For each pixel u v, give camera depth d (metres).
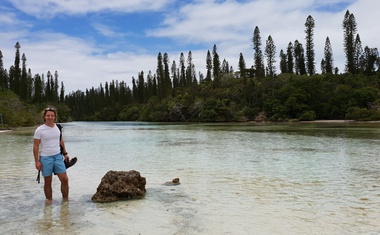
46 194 7.21
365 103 64.06
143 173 10.88
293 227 5.37
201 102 89.19
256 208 6.55
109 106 150.50
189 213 6.22
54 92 138.75
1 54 104.44
